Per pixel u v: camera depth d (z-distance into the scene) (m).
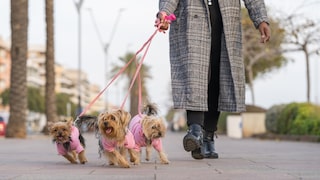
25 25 22.69
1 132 34.06
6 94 92.50
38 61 138.50
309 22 25.42
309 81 26.89
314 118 21.05
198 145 6.95
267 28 7.00
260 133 28.25
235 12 7.05
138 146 7.34
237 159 7.82
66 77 147.88
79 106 51.81
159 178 5.06
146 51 7.16
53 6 29.16
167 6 6.87
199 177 5.13
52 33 29.11
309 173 5.50
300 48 27.67
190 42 6.89
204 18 6.97
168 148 12.59
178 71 7.00
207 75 6.94
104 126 6.64
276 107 25.67
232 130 32.25
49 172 5.87
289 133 23.09
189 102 6.82
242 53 7.11
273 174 5.40
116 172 5.82
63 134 7.61
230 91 7.09
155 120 7.34
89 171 5.99
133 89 59.00
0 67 104.88
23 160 8.12
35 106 93.12
